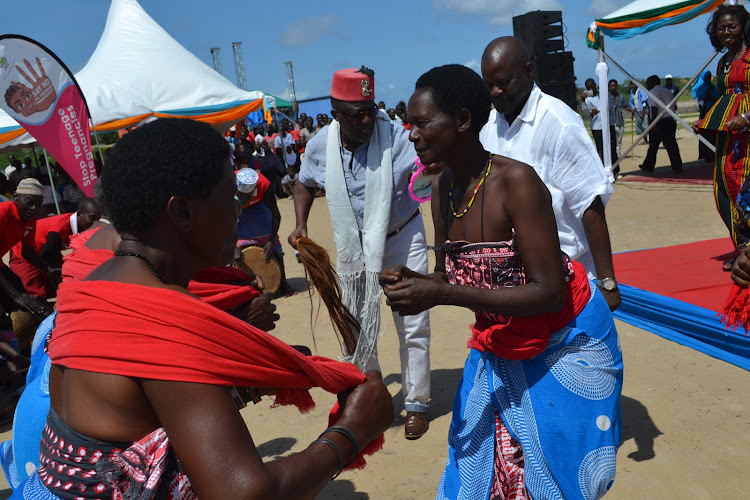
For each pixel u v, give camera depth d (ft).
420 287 6.40
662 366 14.87
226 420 3.92
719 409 12.69
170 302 4.01
